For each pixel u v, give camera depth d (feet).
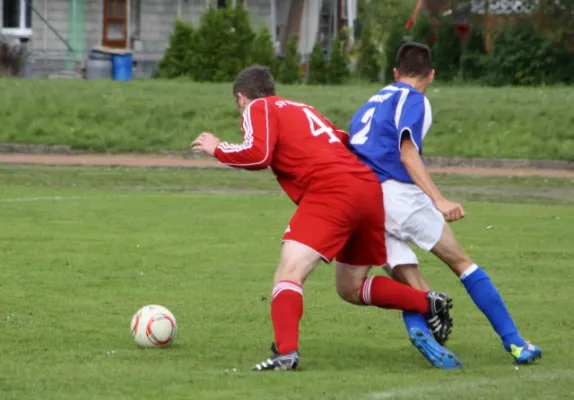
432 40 336.29
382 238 53.83
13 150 231.71
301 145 52.65
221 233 111.65
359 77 345.51
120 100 253.85
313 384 47.14
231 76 313.12
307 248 51.55
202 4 370.12
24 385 46.52
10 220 120.06
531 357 53.26
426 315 53.42
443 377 49.34
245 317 67.31
